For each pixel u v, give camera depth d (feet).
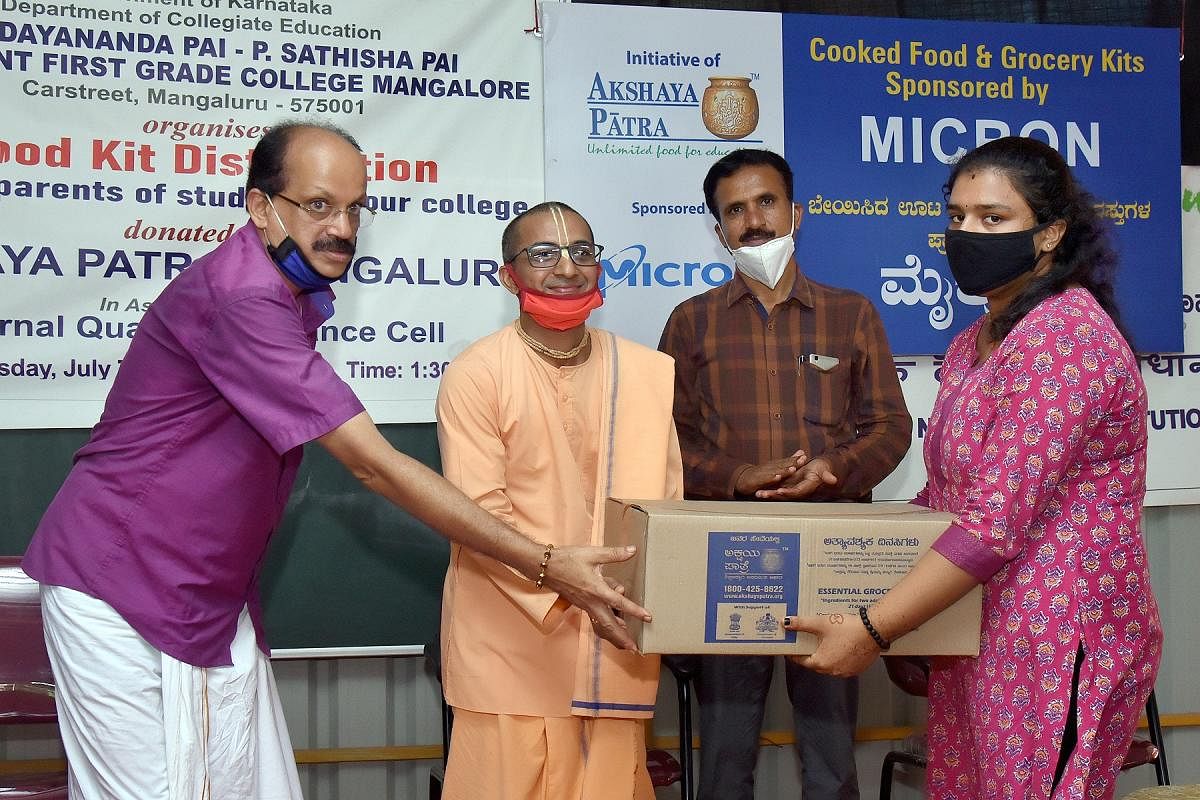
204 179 9.20
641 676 6.75
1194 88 10.64
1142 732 10.91
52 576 5.57
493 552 5.94
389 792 10.02
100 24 9.02
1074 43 10.43
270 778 6.10
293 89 9.33
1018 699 5.62
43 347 8.96
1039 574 5.64
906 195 10.18
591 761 6.74
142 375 5.64
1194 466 10.62
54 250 8.96
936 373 10.23
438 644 9.20
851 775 8.32
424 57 9.52
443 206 9.55
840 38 10.09
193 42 9.17
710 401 8.76
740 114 9.91
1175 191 10.51
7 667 7.34
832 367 8.62
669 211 9.81
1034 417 5.45
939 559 5.55
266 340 5.41
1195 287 10.64
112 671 5.51
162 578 5.55
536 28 9.68
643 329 9.77
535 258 6.77
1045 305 5.75
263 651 6.23
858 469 8.14
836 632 5.66
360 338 9.44
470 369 6.84
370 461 5.58
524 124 9.68
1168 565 10.89
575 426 6.98
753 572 5.69
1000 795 5.67
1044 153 5.89
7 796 6.68
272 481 5.83
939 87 10.24
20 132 8.90
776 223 8.60
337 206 5.62
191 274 5.63
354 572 9.61
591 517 6.91
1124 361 5.61
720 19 9.89
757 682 8.39
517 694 6.64
